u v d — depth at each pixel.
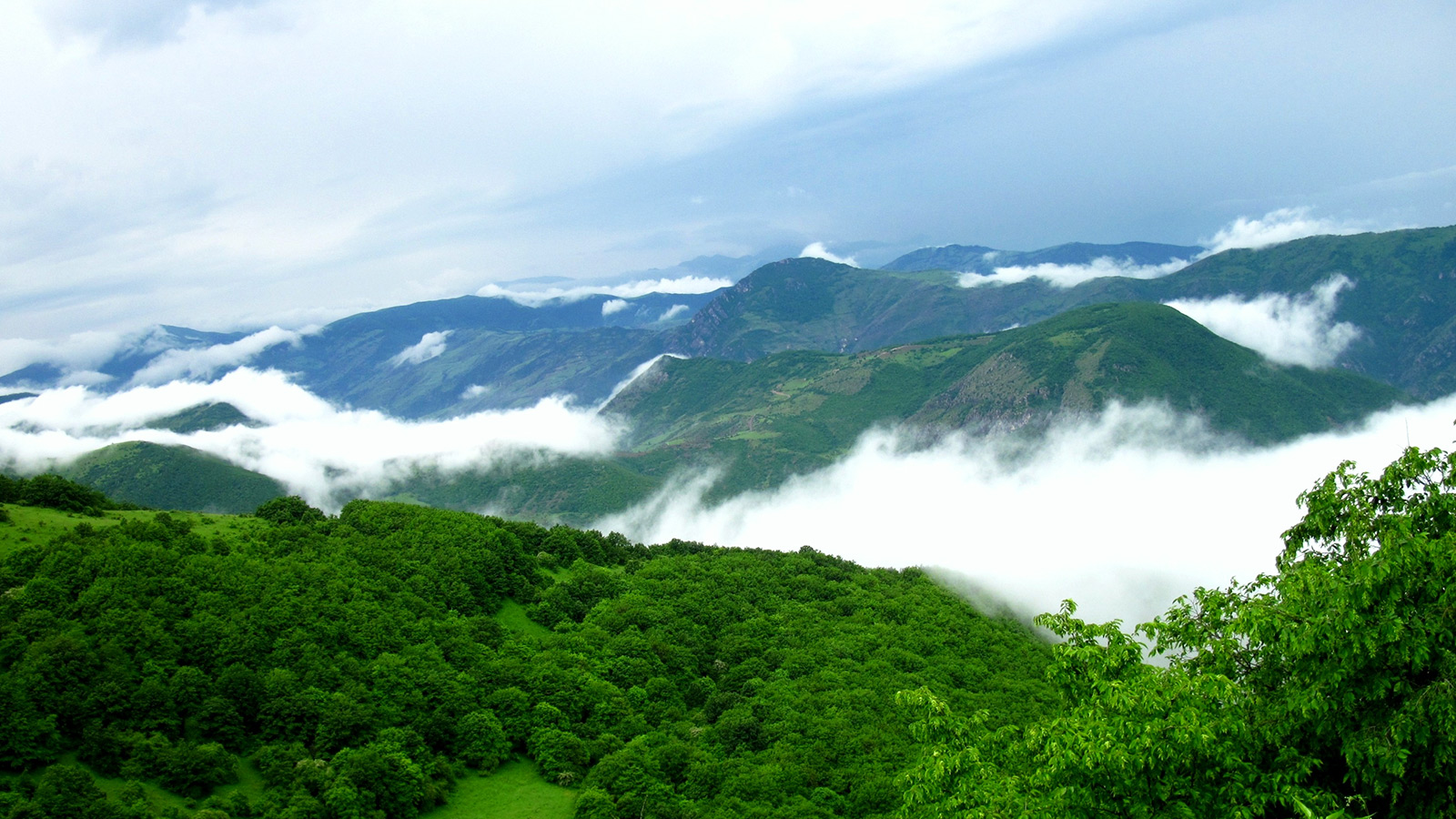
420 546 143.00
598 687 113.25
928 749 39.94
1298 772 29.53
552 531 182.75
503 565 147.62
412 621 115.00
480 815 87.25
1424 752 28.64
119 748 76.00
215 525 139.25
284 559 120.62
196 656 90.44
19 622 86.06
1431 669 29.48
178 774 75.44
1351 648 29.30
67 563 98.69
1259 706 32.12
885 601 183.38
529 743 100.69
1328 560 37.19
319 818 76.50
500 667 111.00
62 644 81.75
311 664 94.81
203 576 104.56
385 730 90.38
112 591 94.38
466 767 95.19
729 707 122.00
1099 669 37.31
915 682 135.75
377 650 104.94
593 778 93.75
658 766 96.62
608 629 139.50
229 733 83.25
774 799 93.38
